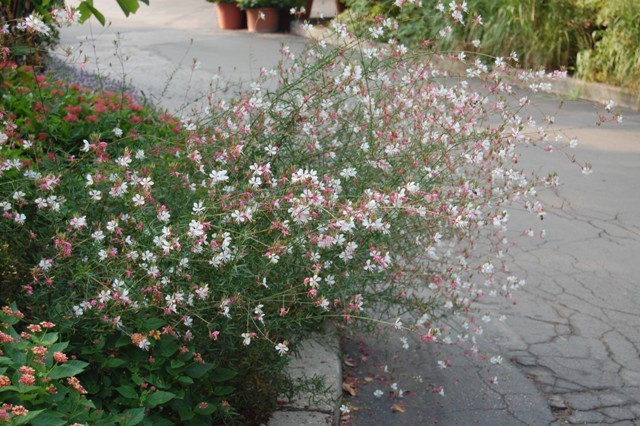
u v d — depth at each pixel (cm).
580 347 500
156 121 632
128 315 326
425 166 437
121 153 471
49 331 323
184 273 334
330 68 442
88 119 608
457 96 484
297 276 367
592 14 1402
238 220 334
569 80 1298
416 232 442
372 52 449
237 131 414
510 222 723
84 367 318
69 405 283
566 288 588
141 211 348
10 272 351
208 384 350
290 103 431
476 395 441
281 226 336
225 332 342
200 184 393
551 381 459
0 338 280
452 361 474
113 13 2214
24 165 427
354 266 408
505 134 475
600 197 797
